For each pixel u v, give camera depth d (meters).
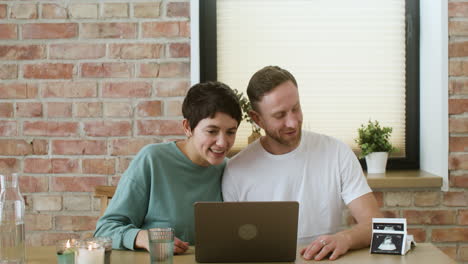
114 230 1.58
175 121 2.46
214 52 2.65
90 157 2.47
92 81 2.45
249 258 1.39
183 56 2.45
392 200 2.48
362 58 2.68
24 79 2.45
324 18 2.66
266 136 1.87
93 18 2.44
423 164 2.68
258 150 1.86
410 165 2.73
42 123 2.46
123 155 2.47
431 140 2.57
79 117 2.46
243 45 2.66
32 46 2.44
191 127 1.63
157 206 1.69
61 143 2.46
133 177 1.69
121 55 2.45
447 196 2.48
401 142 2.72
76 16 2.44
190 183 1.75
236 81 2.67
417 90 2.70
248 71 2.66
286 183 1.80
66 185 2.47
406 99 2.70
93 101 2.46
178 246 1.50
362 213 1.74
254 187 1.82
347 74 2.68
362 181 1.80
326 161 1.82
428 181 2.43
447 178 2.46
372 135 2.56
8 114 2.46
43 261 1.45
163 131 2.46
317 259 1.42
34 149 2.47
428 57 2.59
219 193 1.83
